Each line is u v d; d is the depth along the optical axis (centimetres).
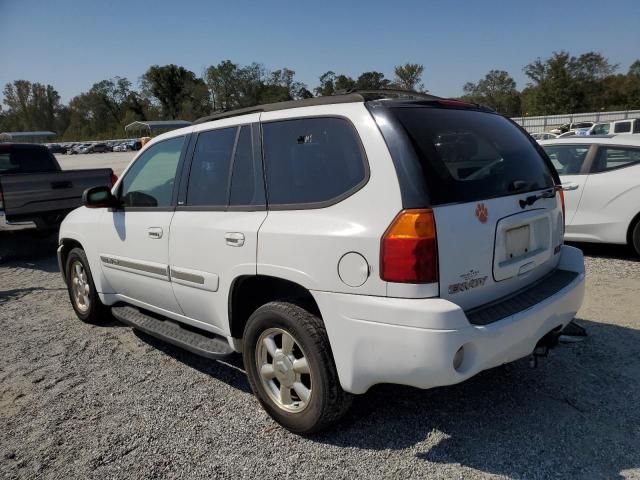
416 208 258
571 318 328
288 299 316
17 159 1041
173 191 396
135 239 424
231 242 332
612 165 689
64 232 533
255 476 282
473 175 289
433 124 292
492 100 9150
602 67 7144
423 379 258
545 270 338
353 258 271
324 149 298
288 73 10631
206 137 376
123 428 337
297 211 303
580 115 5281
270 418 340
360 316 269
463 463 283
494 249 286
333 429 321
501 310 283
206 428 332
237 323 351
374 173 272
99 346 481
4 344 500
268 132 330
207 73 10638
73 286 551
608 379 365
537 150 359
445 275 263
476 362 262
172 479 285
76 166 4000
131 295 457
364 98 296
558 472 273
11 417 360
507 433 308
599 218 692
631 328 452
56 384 406
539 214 322
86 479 289
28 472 298
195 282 368
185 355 452
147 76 11475
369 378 275
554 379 369
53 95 13588
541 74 7425
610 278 604
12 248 1027
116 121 12650
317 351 290
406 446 300
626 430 306
